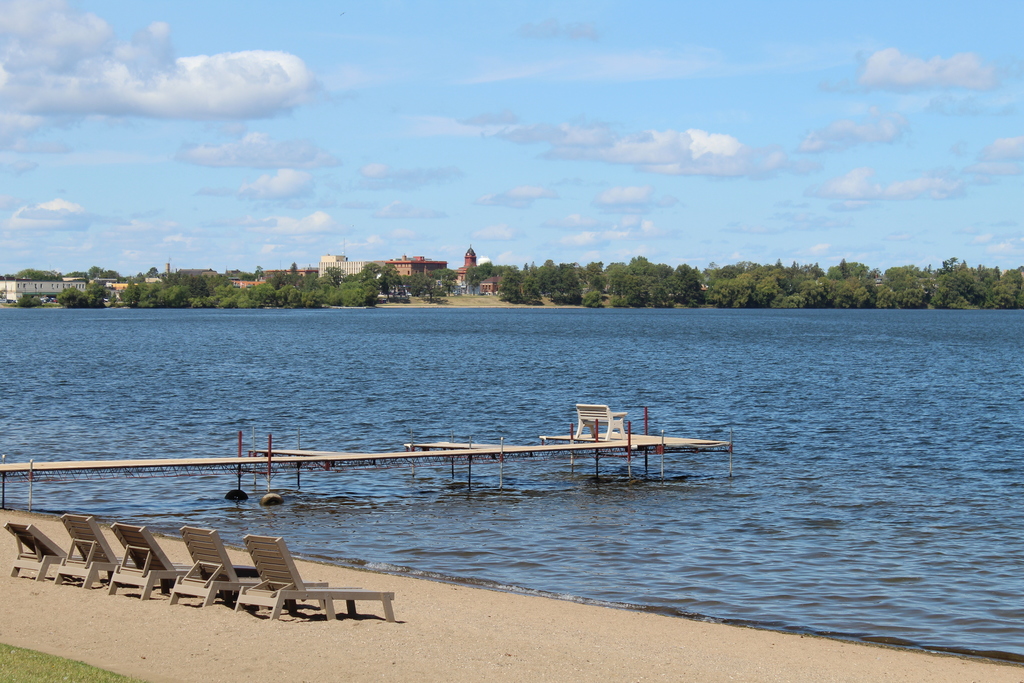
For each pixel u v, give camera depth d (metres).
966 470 35.81
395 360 94.75
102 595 17.41
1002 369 88.62
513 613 18.08
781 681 14.55
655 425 49.66
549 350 113.38
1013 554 23.62
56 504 29.38
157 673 13.44
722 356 105.00
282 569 16.22
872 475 34.81
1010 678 15.30
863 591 20.59
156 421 48.69
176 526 26.55
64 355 99.31
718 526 26.70
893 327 197.25
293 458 32.56
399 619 16.98
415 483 33.69
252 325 190.25
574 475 35.59
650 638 16.72
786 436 45.34
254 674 13.53
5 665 13.06
